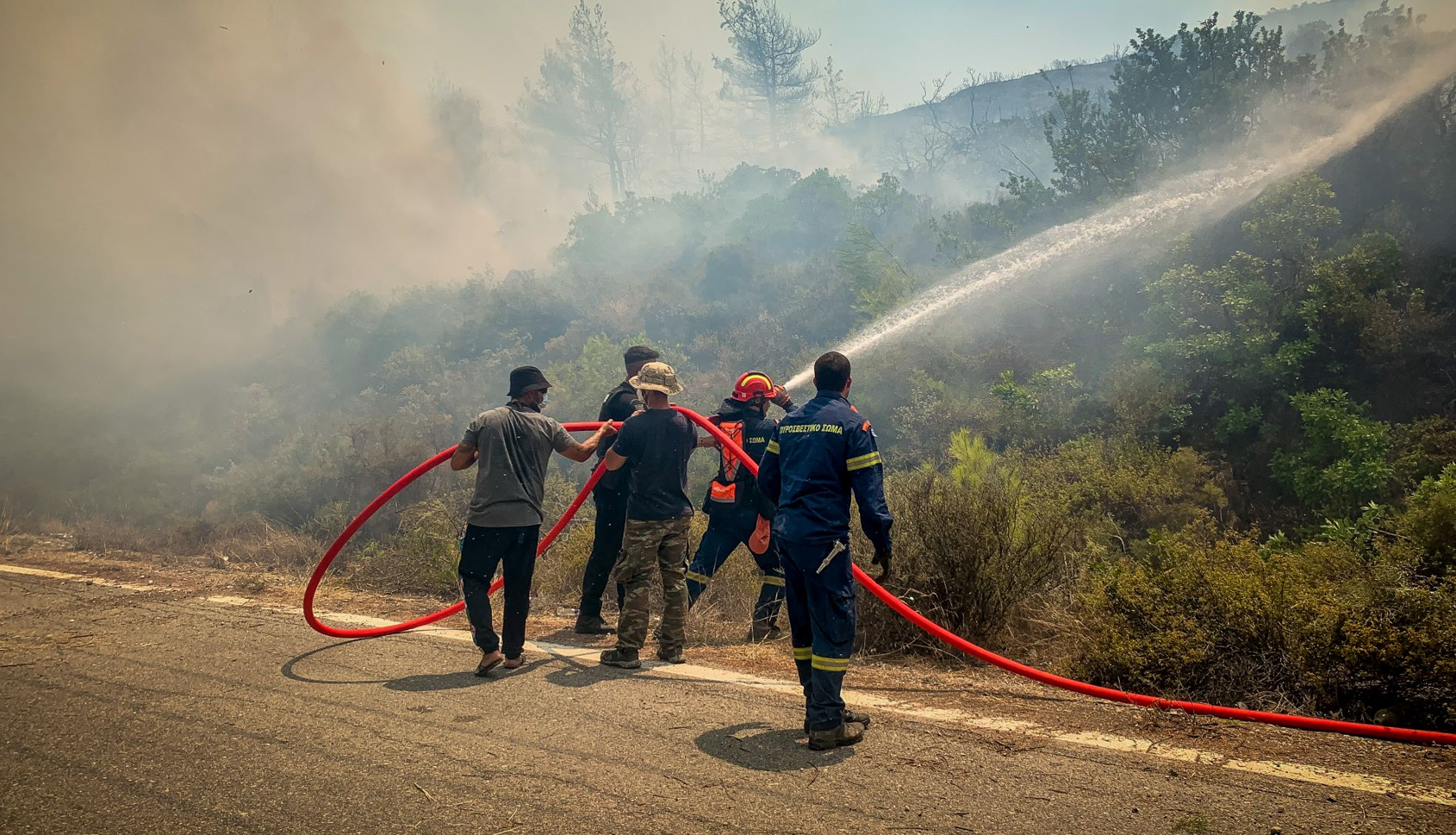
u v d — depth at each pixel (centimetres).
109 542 1040
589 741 389
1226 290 1156
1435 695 417
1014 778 349
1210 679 465
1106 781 346
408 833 304
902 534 599
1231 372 1122
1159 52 1504
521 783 344
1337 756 375
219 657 534
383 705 442
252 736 397
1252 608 476
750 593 667
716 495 616
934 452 1172
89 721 418
